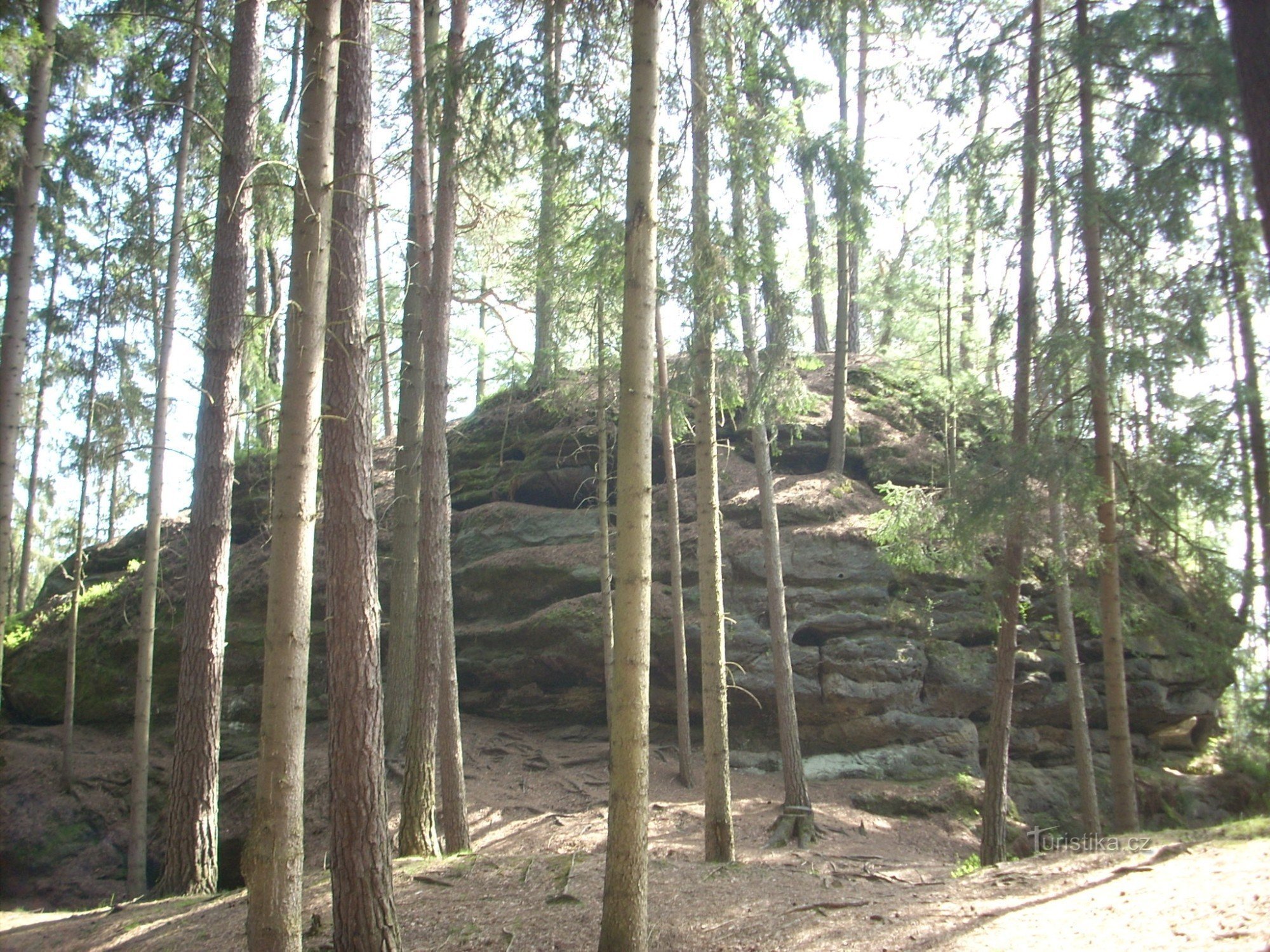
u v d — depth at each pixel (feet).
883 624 59.93
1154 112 40.14
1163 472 40.68
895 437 73.05
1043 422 40.42
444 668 42.88
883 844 48.57
